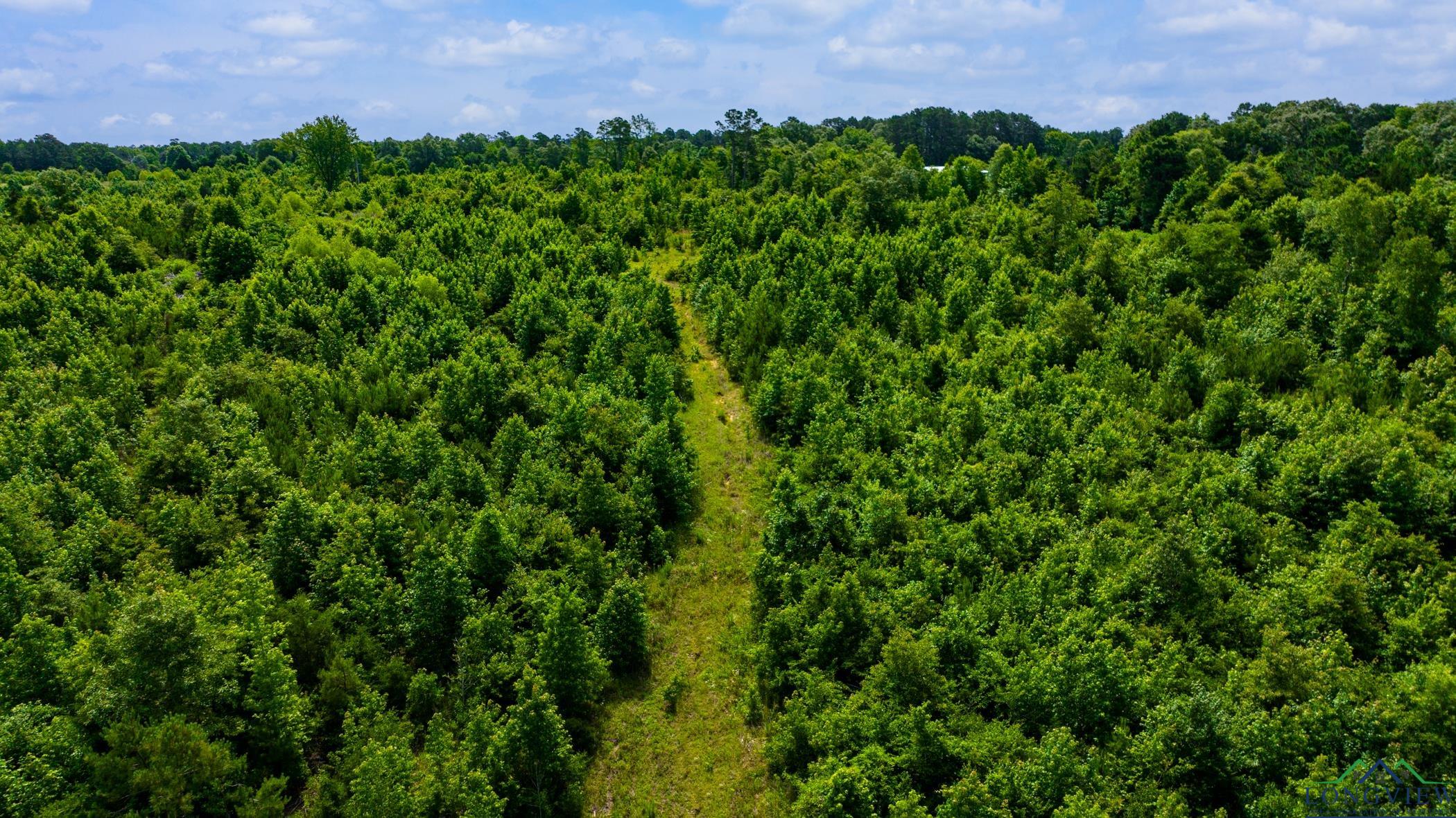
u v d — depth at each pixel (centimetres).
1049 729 2441
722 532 3844
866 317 5556
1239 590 2881
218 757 2239
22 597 2733
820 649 2809
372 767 2198
